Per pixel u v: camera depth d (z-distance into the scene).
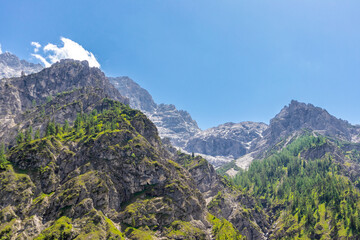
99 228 160.25
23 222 157.00
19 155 193.50
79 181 186.38
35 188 179.50
